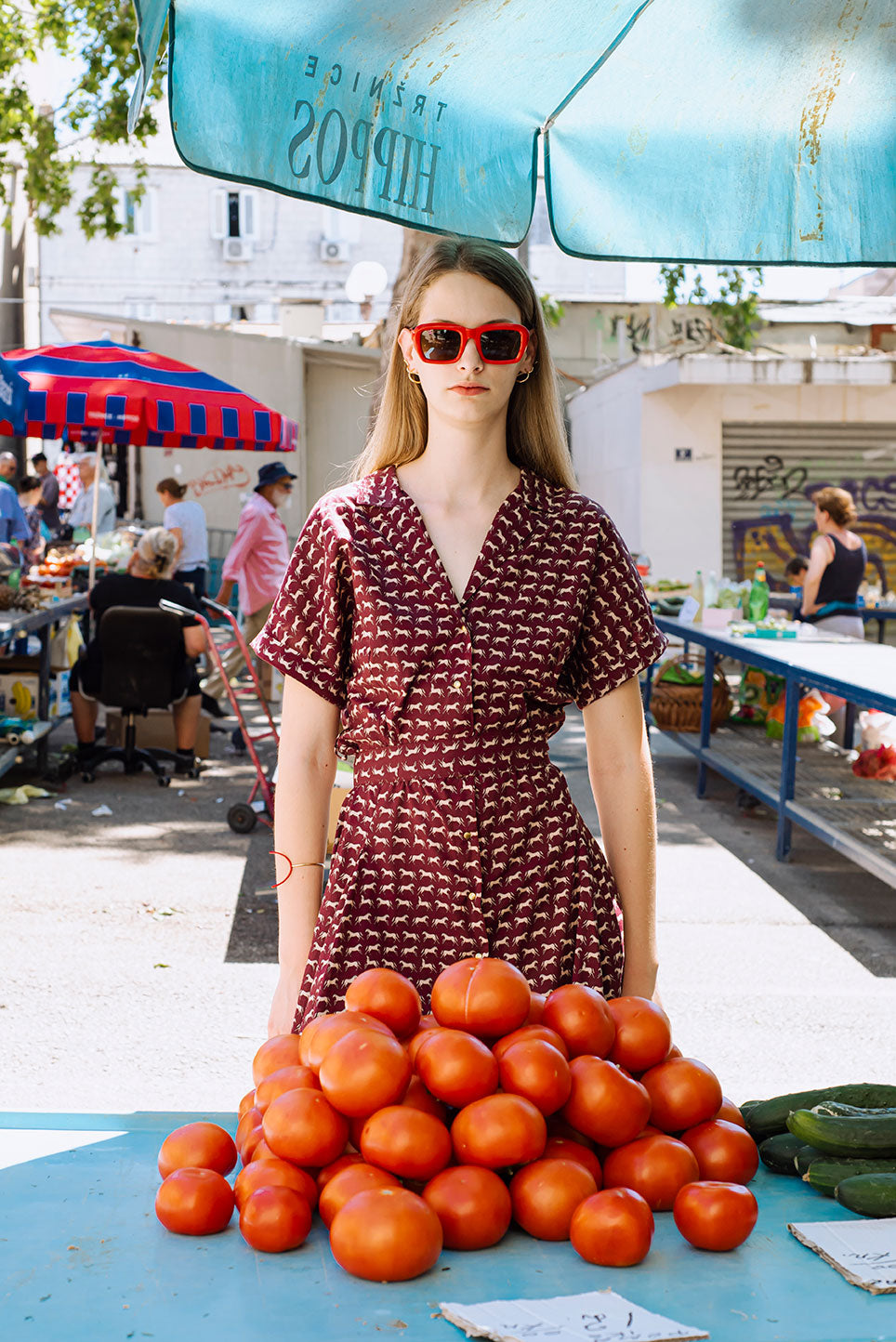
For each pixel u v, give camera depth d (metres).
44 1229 1.44
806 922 5.81
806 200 2.77
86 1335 1.21
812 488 17.75
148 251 43.19
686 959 5.23
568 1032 1.59
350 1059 1.48
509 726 1.94
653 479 17.23
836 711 9.52
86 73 12.68
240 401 9.26
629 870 2.09
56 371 8.97
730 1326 1.24
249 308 40.75
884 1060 4.18
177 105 1.98
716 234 2.78
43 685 8.59
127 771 8.76
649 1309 1.27
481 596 1.93
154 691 8.47
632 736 2.09
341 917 1.93
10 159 21.97
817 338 22.59
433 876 1.91
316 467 19.38
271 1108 1.50
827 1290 1.32
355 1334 1.22
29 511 15.23
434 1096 1.52
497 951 1.92
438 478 2.00
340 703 2.03
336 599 1.96
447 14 2.22
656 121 2.71
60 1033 4.27
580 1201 1.42
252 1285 1.32
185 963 5.04
